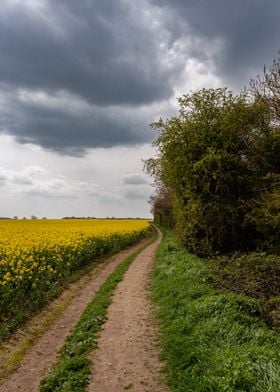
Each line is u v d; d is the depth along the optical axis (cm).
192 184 2269
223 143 2183
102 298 1465
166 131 2381
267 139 2111
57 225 5050
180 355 838
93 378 791
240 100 2189
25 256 1706
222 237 2220
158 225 7731
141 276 1927
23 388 811
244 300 1029
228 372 646
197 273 1477
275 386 559
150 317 1191
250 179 2144
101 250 2667
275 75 1762
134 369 827
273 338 786
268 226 1961
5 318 1188
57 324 1222
